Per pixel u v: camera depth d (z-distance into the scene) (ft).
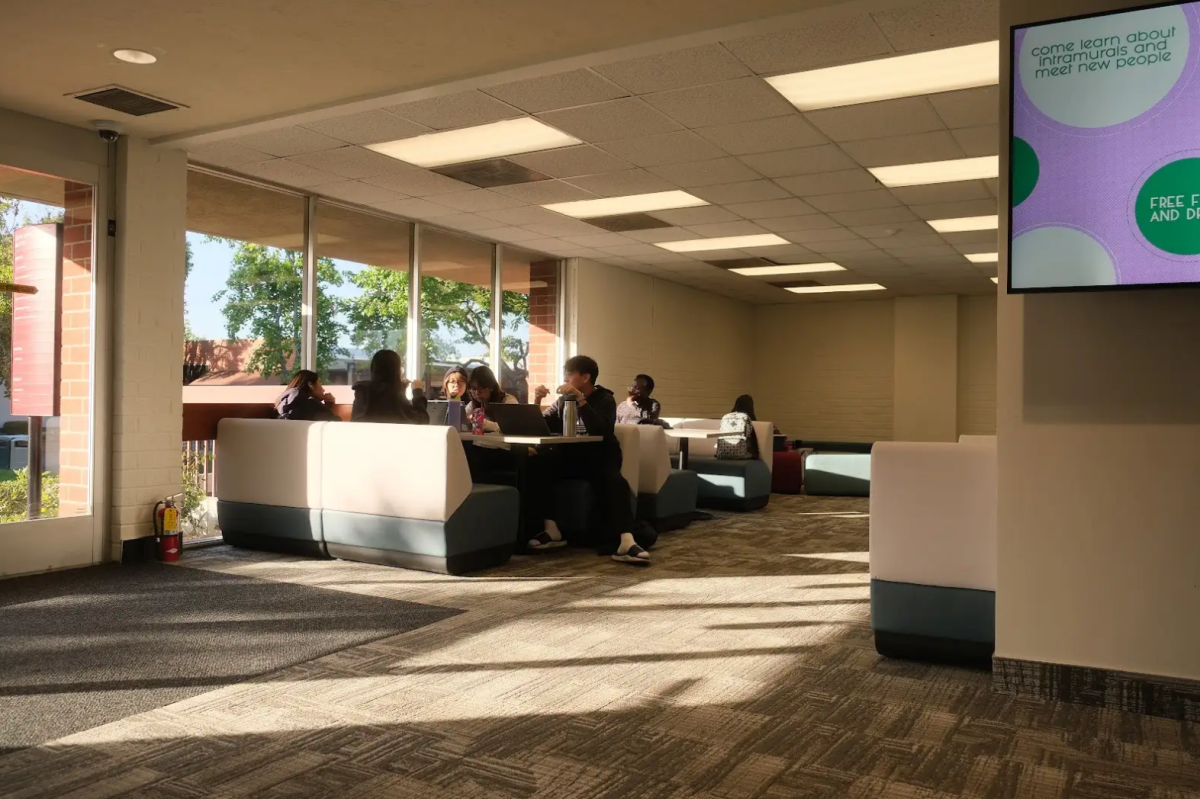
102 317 16.81
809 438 46.83
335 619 12.08
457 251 28.45
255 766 7.21
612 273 35.14
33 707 8.54
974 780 7.13
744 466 25.29
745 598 13.73
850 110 16.20
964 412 43.14
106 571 15.65
